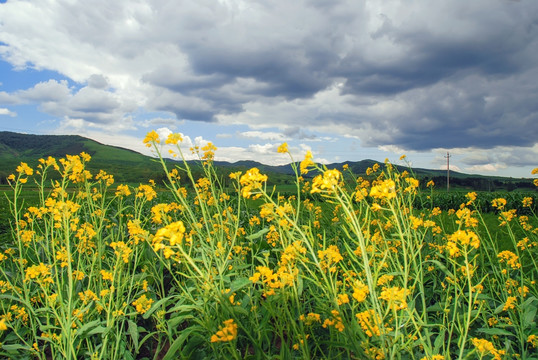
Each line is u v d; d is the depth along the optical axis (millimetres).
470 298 1552
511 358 1952
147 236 2361
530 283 2730
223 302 1670
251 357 1685
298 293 1902
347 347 1672
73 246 2992
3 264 3512
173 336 2520
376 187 1678
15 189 2822
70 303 1979
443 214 6062
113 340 2232
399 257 2883
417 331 1586
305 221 4281
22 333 2371
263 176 1689
